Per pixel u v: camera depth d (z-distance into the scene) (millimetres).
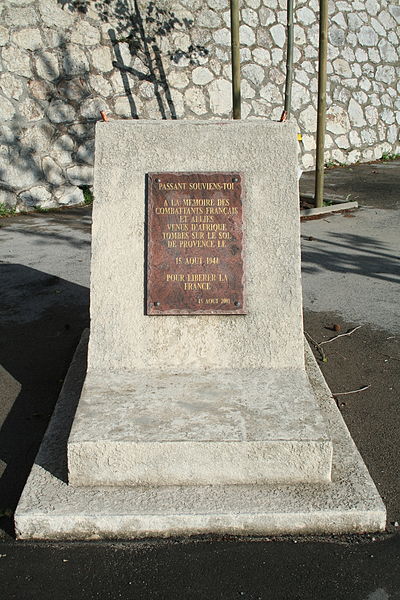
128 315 3459
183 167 3467
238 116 7199
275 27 11289
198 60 10422
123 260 3463
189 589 2420
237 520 2654
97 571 2510
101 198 3457
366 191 9820
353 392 3875
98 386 3244
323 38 7453
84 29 9297
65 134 9266
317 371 3863
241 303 3449
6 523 2773
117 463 2779
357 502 2709
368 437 3385
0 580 2471
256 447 2762
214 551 2594
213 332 3465
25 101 8891
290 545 2625
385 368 4184
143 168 3463
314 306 5301
